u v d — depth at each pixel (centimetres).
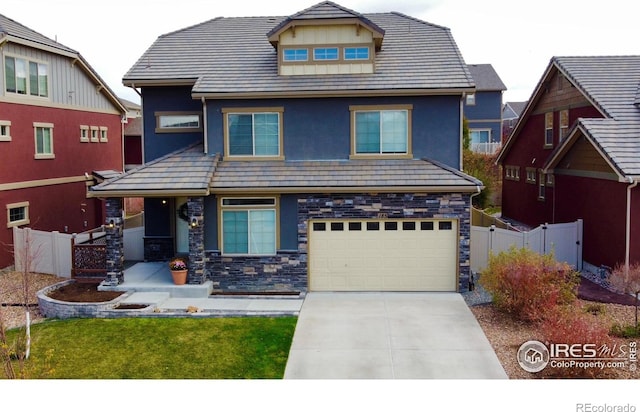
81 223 2614
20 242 2003
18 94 2134
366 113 1803
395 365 1174
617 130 1761
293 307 1552
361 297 1658
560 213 2181
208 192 1644
